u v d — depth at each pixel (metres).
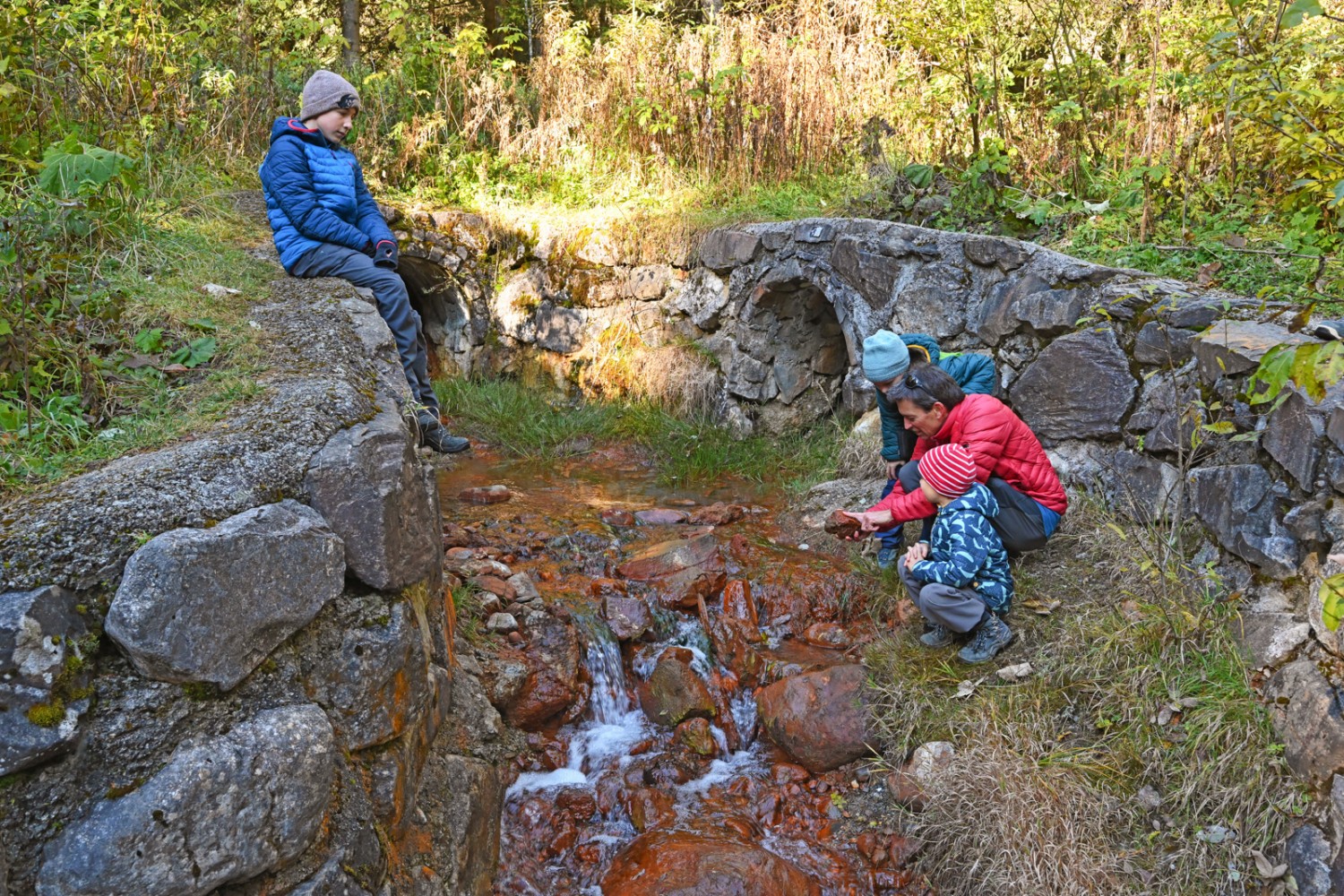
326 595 2.00
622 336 6.61
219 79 6.38
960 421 3.46
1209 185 4.79
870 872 2.92
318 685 1.99
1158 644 3.10
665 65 7.19
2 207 3.33
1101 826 2.76
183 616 1.70
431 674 2.49
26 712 1.54
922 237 4.79
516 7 9.88
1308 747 2.56
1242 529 3.08
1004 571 3.38
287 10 8.20
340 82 4.14
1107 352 3.80
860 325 5.22
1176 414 3.45
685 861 2.79
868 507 4.57
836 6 7.55
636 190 7.11
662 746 3.41
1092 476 3.87
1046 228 5.11
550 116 7.68
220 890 1.70
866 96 6.93
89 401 2.56
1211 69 4.31
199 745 1.68
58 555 1.70
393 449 2.29
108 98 4.76
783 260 5.71
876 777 3.23
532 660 3.35
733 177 6.85
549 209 7.13
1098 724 3.01
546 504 5.09
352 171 4.25
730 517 4.87
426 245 6.68
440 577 2.82
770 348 6.05
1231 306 3.50
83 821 1.55
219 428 2.31
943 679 3.36
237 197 5.48
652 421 6.20
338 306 3.58
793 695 3.44
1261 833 2.59
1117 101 5.57
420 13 8.37
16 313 2.67
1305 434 2.87
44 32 4.43
